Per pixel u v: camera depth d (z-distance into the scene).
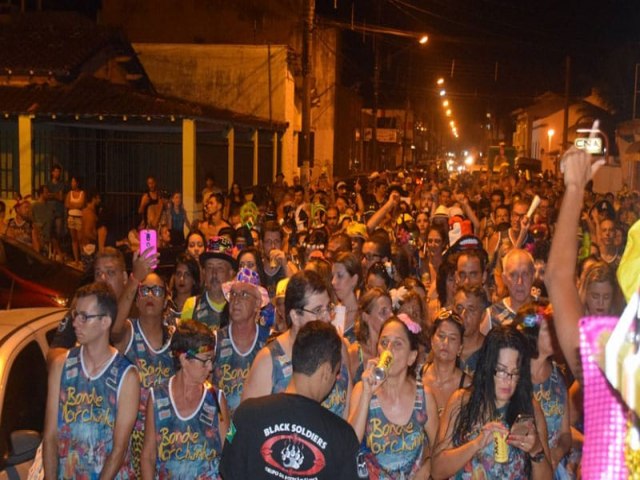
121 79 27.83
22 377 5.57
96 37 25.75
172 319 7.05
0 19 29.67
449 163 104.06
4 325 5.88
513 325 5.22
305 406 4.05
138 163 23.78
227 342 6.48
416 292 7.00
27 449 5.13
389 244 9.10
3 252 10.46
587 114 50.66
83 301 5.22
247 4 39.34
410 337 5.35
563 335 2.62
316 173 43.84
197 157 26.83
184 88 34.84
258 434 4.01
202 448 5.38
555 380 5.66
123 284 6.88
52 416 5.30
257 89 34.50
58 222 20.62
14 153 22.12
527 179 38.22
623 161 39.56
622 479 2.37
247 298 6.38
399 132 67.75
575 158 2.73
